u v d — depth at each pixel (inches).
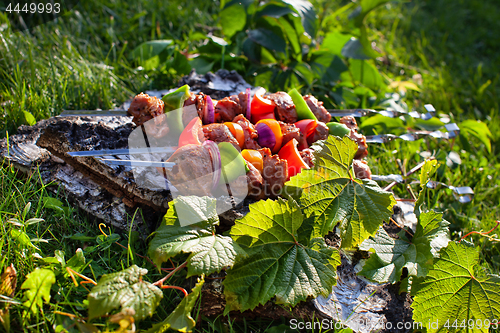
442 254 21.6
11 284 19.5
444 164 31.2
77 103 30.3
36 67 31.4
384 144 32.9
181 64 33.7
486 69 50.8
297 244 20.8
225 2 33.7
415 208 23.3
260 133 22.4
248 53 34.2
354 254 22.5
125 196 22.3
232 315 21.0
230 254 19.3
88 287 20.5
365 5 35.8
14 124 26.7
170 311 20.7
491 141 37.5
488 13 63.3
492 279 21.2
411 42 54.1
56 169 23.7
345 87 36.3
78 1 40.0
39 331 19.3
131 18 39.6
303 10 33.9
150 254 19.2
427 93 43.1
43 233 21.7
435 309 21.0
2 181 22.9
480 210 30.0
